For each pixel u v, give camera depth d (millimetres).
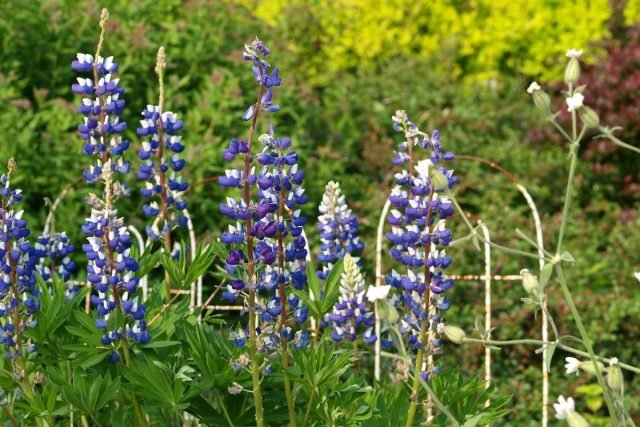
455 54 10148
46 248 4172
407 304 3562
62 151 6758
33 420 3818
